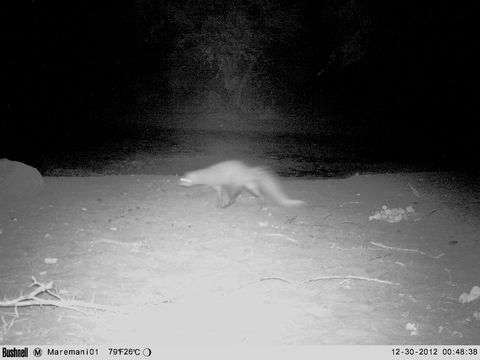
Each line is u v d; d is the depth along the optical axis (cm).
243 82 3416
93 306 519
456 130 2830
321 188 1156
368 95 3681
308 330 501
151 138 2489
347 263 686
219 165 959
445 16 2553
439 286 615
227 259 691
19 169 1030
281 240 781
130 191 1097
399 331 502
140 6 3195
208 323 513
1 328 497
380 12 2739
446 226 870
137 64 3694
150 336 488
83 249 721
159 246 739
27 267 649
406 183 1218
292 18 3130
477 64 2720
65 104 3616
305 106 3734
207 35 3127
